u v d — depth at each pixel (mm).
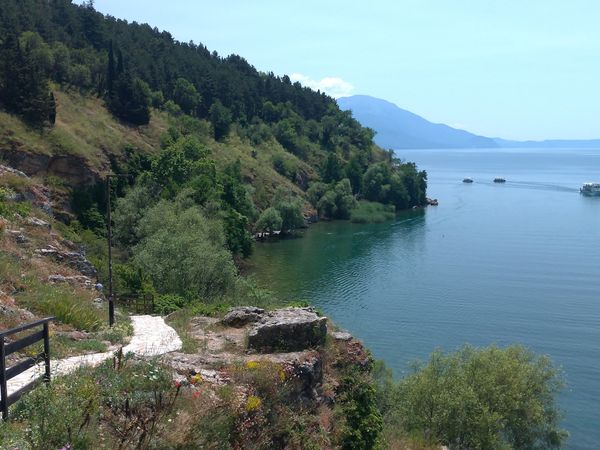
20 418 9367
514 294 63344
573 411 37469
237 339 17219
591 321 54250
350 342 18047
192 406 10836
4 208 30797
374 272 73250
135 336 18297
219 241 56812
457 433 27984
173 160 77688
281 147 140250
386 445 18266
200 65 148750
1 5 100125
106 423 9688
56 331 16453
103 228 62844
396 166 166250
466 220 117562
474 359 31156
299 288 65562
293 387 14188
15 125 64000
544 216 122125
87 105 88500
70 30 116750
